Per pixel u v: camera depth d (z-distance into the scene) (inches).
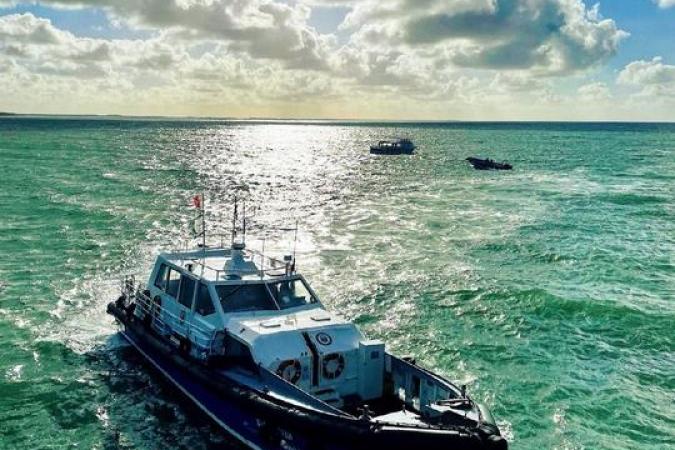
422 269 1204.5
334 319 615.8
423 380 561.6
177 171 3088.1
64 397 669.9
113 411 646.5
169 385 682.8
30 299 957.2
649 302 1034.1
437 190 2491.4
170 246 1316.4
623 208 2041.1
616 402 699.4
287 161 4148.6
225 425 587.5
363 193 2369.6
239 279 643.5
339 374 574.9
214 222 1630.2
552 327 925.2
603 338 887.1
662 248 1430.9
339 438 481.1
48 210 1723.7
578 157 4606.3
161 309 701.9
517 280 1143.6
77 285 1029.8
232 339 597.9
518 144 6712.6
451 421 493.4
